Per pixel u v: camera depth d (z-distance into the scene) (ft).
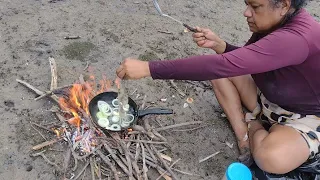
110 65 5.08
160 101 4.75
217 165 4.22
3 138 4.09
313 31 3.37
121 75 3.56
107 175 3.92
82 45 5.28
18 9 5.68
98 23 5.68
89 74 4.90
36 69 4.86
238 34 5.97
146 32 5.70
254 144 4.02
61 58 5.05
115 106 4.29
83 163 3.98
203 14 6.23
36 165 3.92
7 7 5.68
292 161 3.78
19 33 5.30
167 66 3.43
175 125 4.45
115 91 4.52
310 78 3.65
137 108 4.28
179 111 4.68
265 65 3.31
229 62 3.31
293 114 3.96
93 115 4.17
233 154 4.36
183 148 4.30
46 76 4.80
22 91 4.57
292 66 3.62
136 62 3.47
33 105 4.43
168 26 5.87
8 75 4.73
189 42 5.68
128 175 3.87
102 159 3.99
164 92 4.87
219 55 3.36
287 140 3.81
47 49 5.14
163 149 4.22
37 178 3.82
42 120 4.29
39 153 3.99
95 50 5.25
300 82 3.70
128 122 4.16
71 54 5.13
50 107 4.43
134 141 4.12
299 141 3.82
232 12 6.40
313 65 3.54
